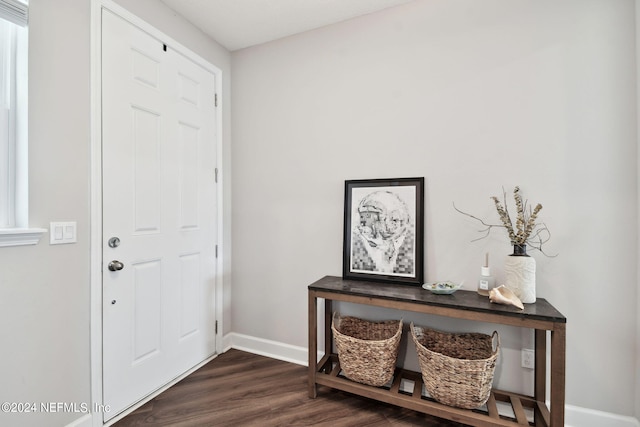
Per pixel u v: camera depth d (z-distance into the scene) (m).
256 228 2.43
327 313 2.08
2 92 1.26
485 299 1.56
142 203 1.79
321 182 2.20
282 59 2.33
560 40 1.60
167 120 1.96
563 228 1.60
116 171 1.65
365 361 1.68
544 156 1.63
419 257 1.86
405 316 1.94
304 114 2.26
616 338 1.52
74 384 1.46
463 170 1.80
